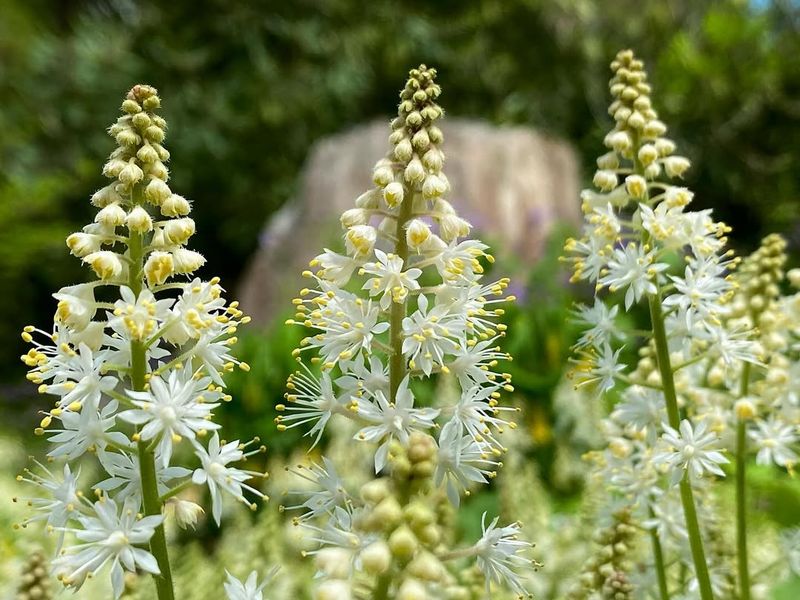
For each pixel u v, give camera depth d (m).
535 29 1.23
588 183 1.05
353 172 0.73
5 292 0.94
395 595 0.13
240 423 0.41
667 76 1.06
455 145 0.74
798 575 0.22
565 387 0.40
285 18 1.16
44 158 1.07
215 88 1.12
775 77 1.03
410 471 0.13
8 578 0.22
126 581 0.18
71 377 0.15
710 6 1.17
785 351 0.20
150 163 0.15
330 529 0.14
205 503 0.32
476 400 0.16
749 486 0.30
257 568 0.23
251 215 1.15
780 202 1.03
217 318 0.16
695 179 1.06
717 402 0.19
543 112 1.20
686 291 0.18
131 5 1.20
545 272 0.58
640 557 0.21
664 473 0.18
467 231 0.16
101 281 0.15
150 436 0.15
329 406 0.16
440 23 1.24
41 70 1.09
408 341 0.15
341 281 0.16
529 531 0.24
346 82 1.14
